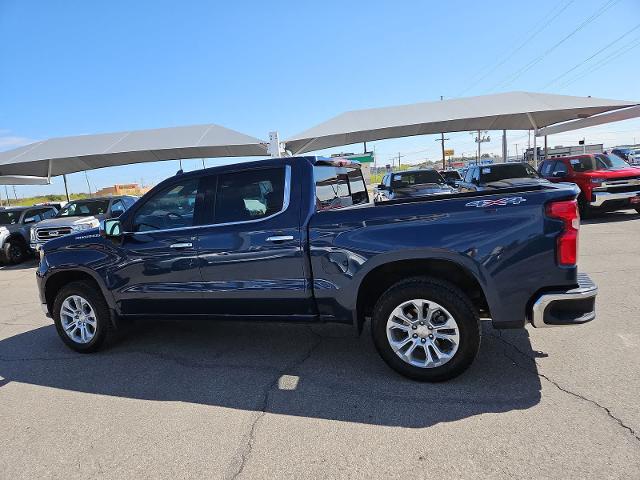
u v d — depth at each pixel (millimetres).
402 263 3512
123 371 4219
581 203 12250
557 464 2453
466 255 3254
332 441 2842
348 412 3188
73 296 4730
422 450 2678
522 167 12828
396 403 3258
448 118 17016
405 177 14672
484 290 3256
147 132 18125
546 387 3312
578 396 3148
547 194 3156
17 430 3246
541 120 19781
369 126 17266
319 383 3680
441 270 3600
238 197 4020
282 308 3885
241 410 3324
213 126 18422
